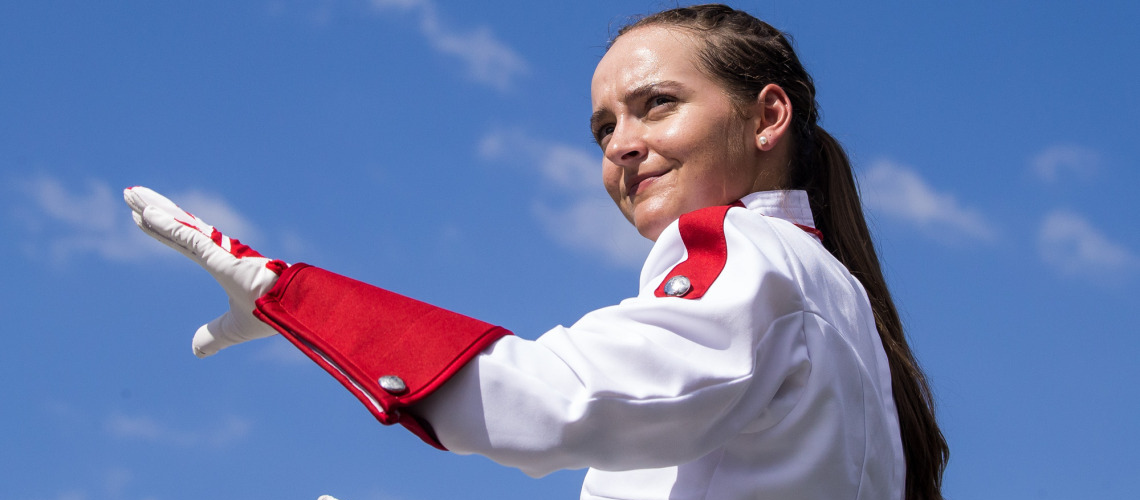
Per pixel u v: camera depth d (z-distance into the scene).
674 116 2.70
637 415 2.01
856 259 2.97
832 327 2.36
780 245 2.34
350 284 2.19
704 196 2.69
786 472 2.27
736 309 2.12
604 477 2.52
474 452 2.05
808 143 2.95
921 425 2.68
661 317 2.11
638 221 2.71
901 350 2.88
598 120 2.83
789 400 2.27
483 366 2.05
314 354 2.12
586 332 2.12
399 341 2.09
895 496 2.47
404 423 2.04
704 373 2.04
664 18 2.90
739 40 2.81
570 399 2.03
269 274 2.24
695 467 2.37
